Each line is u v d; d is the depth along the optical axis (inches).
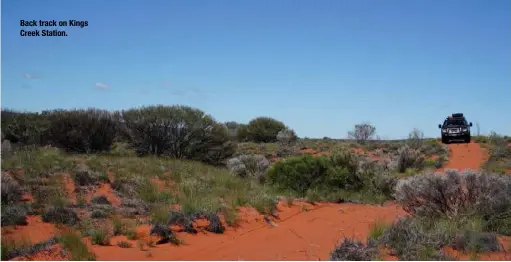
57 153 608.4
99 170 536.4
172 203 458.0
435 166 890.1
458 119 1358.3
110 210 409.1
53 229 350.3
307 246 352.5
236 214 438.6
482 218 384.2
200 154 877.8
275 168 665.6
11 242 300.5
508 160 906.7
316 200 575.5
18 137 786.2
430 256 291.4
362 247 306.0
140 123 836.0
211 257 314.7
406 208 461.4
